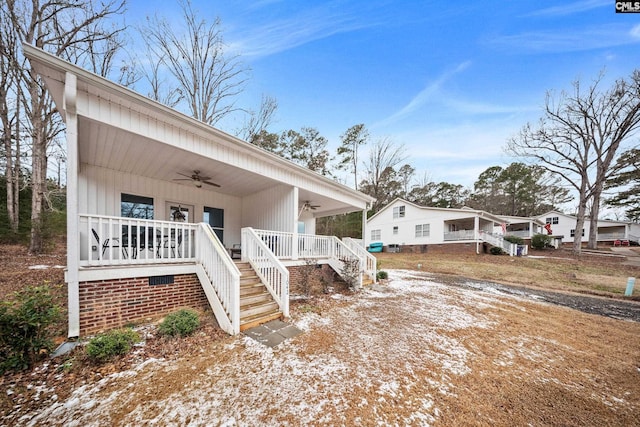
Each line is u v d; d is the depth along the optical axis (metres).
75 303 3.74
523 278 11.78
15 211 11.78
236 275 4.18
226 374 3.03
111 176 6.48
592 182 19.44
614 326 5.49
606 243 27.62
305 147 22.83
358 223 28.98
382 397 2.69
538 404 2.71
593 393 2.96
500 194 34.75
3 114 10.47
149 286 4.60
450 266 14.80
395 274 12.22
